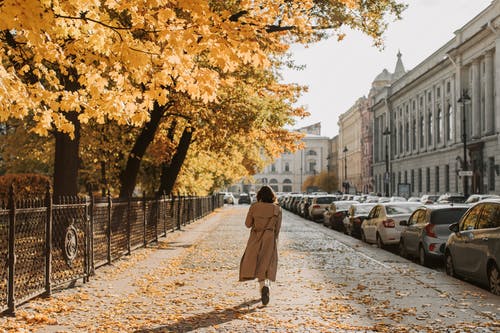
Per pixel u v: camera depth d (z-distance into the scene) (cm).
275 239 991
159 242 2295
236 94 2228
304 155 17775
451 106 6725
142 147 2362
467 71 6300
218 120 2258
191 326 810
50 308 913
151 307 948
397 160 9375
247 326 807
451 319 842
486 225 1134
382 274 1343
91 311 916
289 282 1216
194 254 1820
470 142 5953
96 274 1338
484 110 5816
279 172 17688
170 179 2997
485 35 5547
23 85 857
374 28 1817
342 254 1834
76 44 923
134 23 852
